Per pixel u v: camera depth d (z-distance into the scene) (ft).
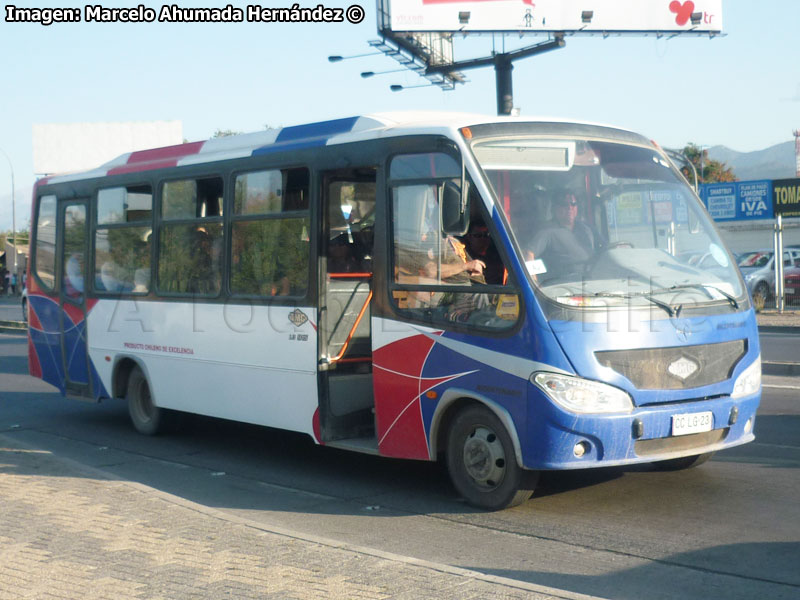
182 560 18.15
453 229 22.63
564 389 21.43
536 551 20.18
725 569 18.66
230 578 16.99
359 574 17.01
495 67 104.99
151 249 34.58
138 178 35.24
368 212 28.58
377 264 25.54
